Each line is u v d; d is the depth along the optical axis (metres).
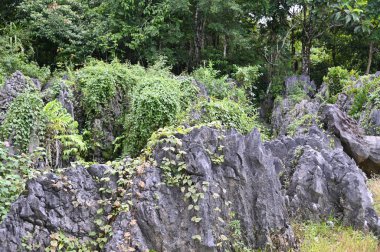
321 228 7.70
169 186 6.34
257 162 7.09
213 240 6.20
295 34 27.44
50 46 22.59
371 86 16.39
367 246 7.11
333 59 27.81
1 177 7.54
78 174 6.29
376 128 14.05
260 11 25.67
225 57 24.50
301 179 8.20
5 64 17.11
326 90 20.92
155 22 22.31
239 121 12.10
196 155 6.49
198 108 11.95
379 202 8.92
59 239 5.81
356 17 10.20
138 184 6.29
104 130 13.80
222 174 6.82
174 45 24.50
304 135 11.50
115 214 6.16
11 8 23.11
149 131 12.49
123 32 22.27
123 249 5.80
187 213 6.23
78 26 22.77
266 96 24.52
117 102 14.30
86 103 13.82
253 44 26.34
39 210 5.85
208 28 24.58
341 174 8.17
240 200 6.82
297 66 28.45
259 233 6.82
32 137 9.86
